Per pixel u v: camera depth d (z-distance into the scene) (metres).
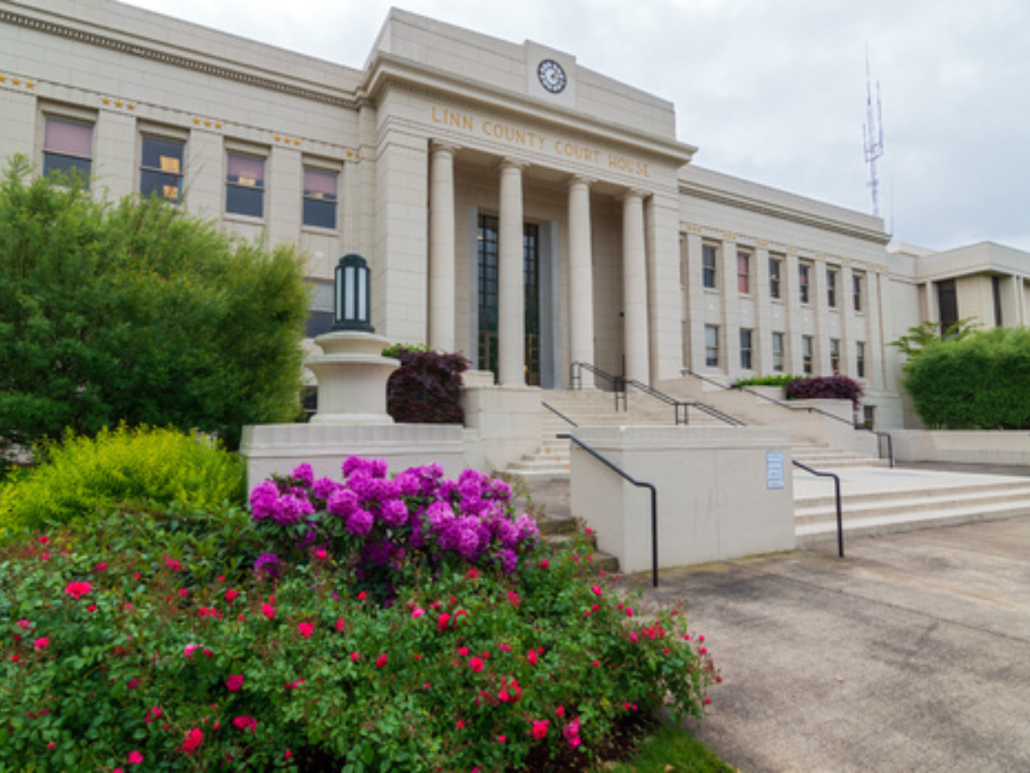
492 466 12.59
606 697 3.09
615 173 21.14
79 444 6.11
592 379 20.20
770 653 4.35
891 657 4.30
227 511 4.14
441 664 2.72
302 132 17.59
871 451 18.58
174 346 7.51
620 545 6.34
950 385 26.45
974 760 3.07
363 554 3.92
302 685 2.43
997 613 5.25
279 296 8.98
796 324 28.16
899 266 33.75
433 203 17.83
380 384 6.41
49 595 2.73
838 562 7.01
